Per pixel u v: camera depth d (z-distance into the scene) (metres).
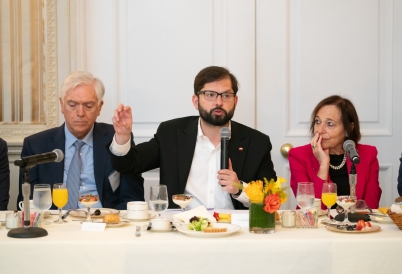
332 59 3.51
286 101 3.51
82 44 3.44
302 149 2.93
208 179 2.67
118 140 2.46
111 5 3.48
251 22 3.48
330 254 1.78
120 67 3.50
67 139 2.82
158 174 3.54
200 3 3.48
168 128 2.78
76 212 2.27
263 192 1.93
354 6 3.50
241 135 2.75
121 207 2.72
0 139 2.97
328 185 2.21
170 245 1.76
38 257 1.74
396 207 1.96
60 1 3.40
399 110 3.54
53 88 3.41
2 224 2.09
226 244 1.77
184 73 3.49
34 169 2.77
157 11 3.48
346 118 2.80
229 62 3.48
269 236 1.84
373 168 2.87
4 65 3.42
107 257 1.75
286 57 3.50
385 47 3.52
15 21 3.41
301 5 3.50
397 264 1.79
